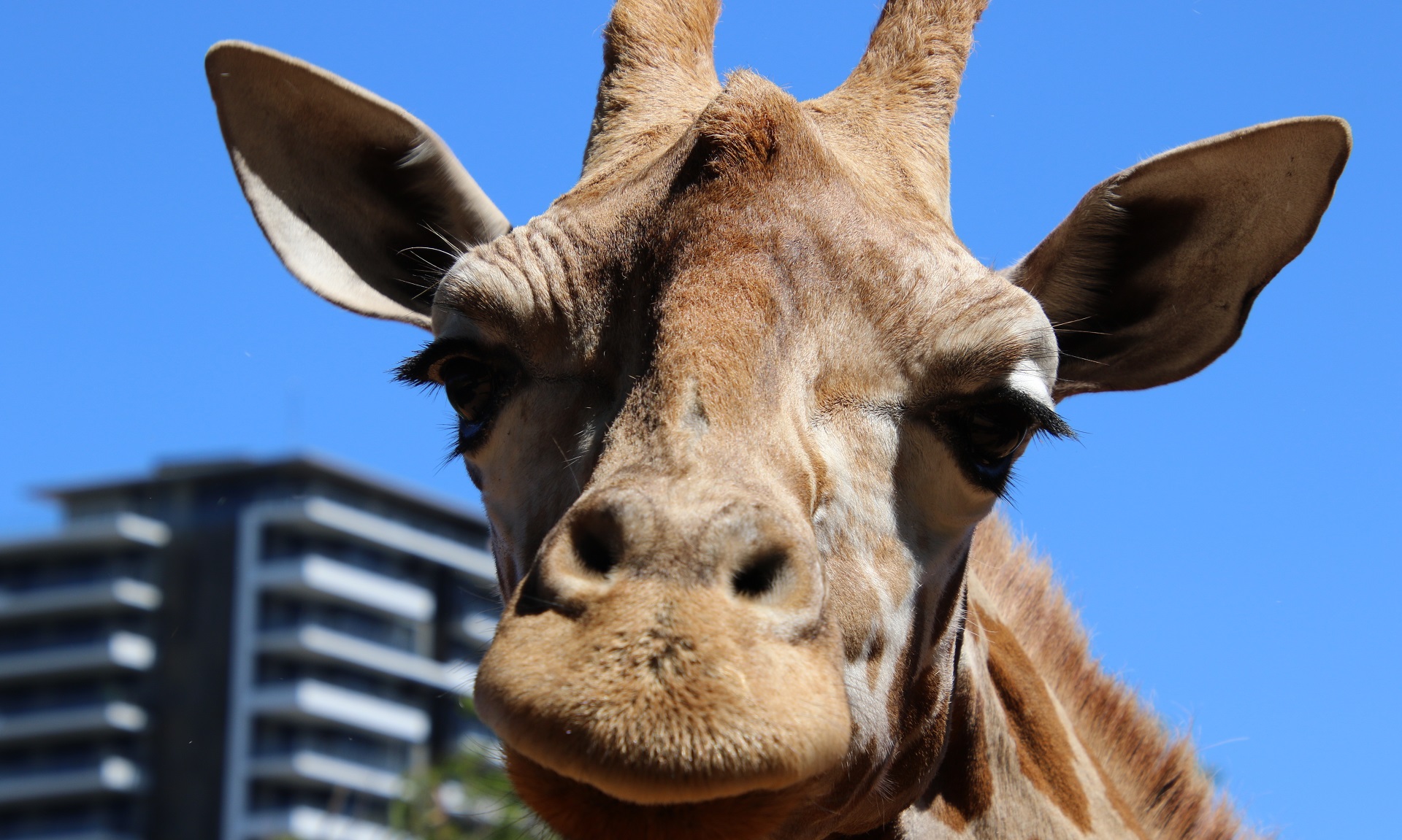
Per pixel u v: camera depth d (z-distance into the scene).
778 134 3.23
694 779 2.31
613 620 2.41
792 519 2.63
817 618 2.54
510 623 2.52
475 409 3.47
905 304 3.24
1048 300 4.05
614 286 3.21
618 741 2.31
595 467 2.82
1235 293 4.06
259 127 4.22
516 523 3.28
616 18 4.24
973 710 3.97
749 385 2.85
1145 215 3.98
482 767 9.09
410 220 4.38
